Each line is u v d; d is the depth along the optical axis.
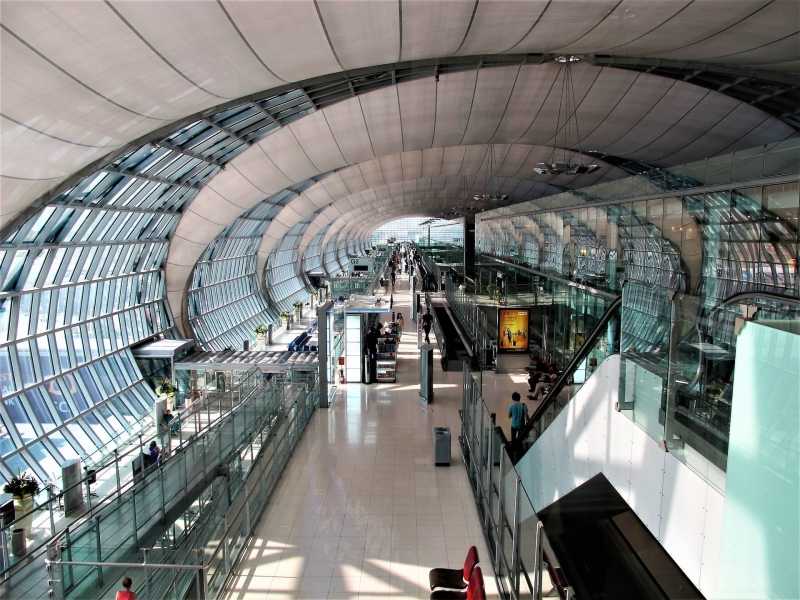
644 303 6.06
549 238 19.25
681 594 8.46
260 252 39.50
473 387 11.15
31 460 13.73
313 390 15.80
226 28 9.85
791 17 13.23
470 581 6.67
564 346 17.53
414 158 38.19
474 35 13.55
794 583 2.93
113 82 9.75
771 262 6.64
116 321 20.66
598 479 10.17
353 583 7.65
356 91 21.88
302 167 24.41
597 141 28.30
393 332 25.39
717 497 4.39
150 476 8.68
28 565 7.71
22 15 7.51
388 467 11.75
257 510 9.38
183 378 21.91
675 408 5.20
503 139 28.45
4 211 11.50
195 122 16.20
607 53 17.50
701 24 13.70
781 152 6.44
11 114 8.95
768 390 3.26
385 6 11.05
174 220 23.44
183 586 6.73
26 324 14.93
